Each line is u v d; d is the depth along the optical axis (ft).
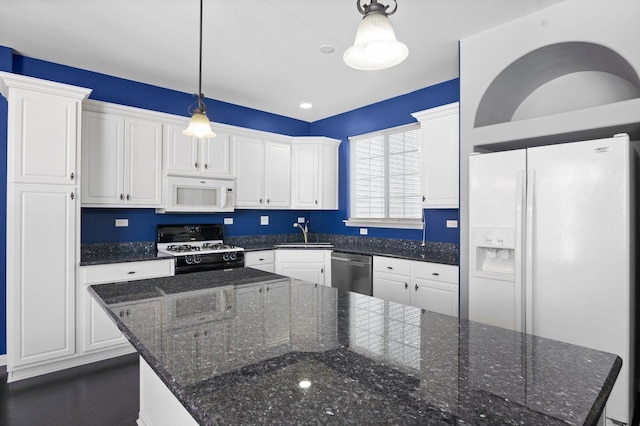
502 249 7.73
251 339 3.56
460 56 8.91
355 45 4.08
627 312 6.07
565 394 2.55
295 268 13.62
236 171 13.25
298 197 14.94
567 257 6.65
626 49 6.59
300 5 7.47
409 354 3.25
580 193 6.54
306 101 13.85
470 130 8.67
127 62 10.19
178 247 12.17
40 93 8.46
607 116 6.74
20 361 8.25
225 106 13.92
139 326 3.91
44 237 8.54
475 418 2.22
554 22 7.39
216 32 8.57
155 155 11.18
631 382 6.35
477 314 7.97
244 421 2.16
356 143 15.10
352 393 2.51
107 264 9.42
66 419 6.77
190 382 2.65
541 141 8.10
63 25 8.23
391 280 11.41
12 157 8.13
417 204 12.81
